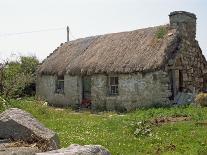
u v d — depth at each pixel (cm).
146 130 1612
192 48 2994
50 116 2334
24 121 1045
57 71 3447
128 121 1944
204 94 2431
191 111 2139
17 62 3791
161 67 2666
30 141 1002
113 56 3036
